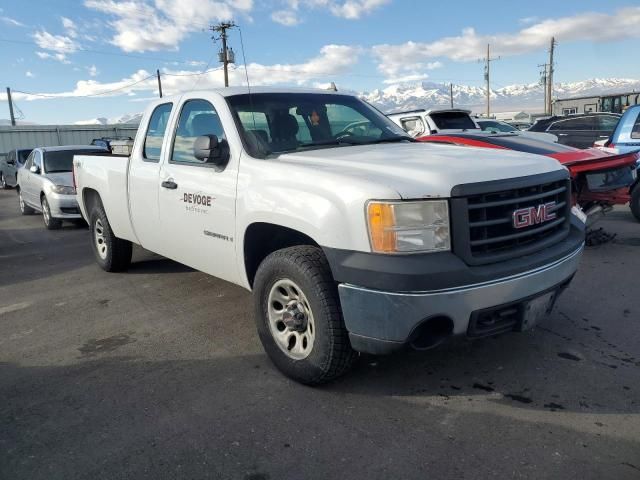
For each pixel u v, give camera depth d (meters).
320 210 3.18
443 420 3.10
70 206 10.34
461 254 2.97
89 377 3.83
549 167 3.51
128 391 3.60
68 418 3.29
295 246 3.54
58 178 10.62
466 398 3.34
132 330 4.71
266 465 2.76
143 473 2.74
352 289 3.05
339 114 4.70
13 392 3.65
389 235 2.92
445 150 3.90
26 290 6.15
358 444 2.90
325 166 3.46
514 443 2.85
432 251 2.94
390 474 2.65
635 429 2.94
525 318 3.27
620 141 8.64
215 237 4.18
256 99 4.39
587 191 6.15
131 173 5.30
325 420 3.15
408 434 2.98
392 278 2.89
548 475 2.59
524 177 3.24
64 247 8.77
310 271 3.29
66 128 37.25
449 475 2.62
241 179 3.85
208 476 2.69
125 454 2.90
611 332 4.24
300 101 4.58
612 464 2.65
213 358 4.07
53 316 5.18
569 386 3.43
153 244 5.24
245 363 3.96
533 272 3.17
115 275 6.53
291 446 2.91
